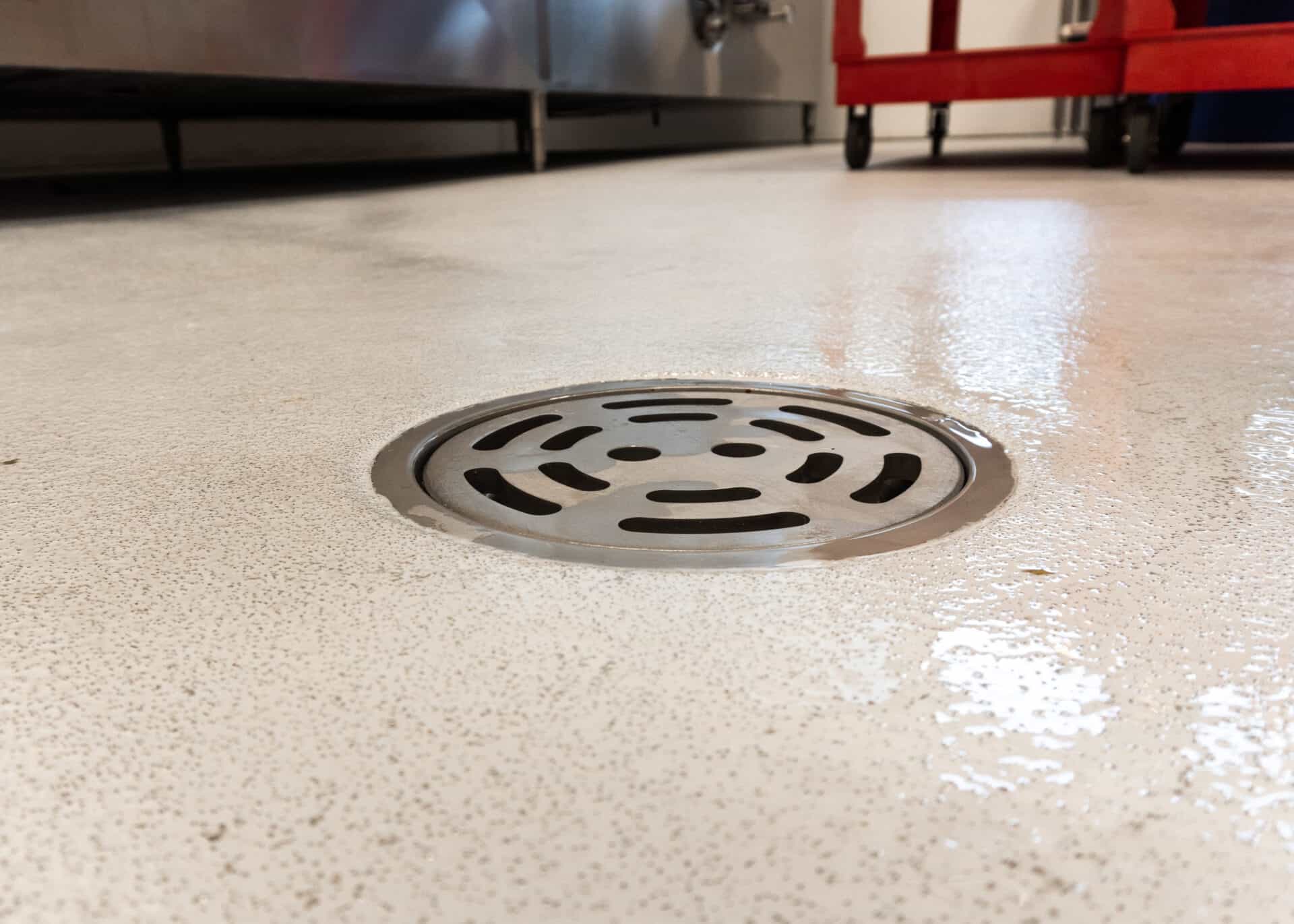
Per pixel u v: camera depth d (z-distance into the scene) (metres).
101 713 0.44
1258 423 0.80
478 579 0.56
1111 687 0.44
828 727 0.42
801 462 0.72
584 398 0.89
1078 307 1.26
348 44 3.11
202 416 0.89
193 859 0.35
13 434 0.85
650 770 0.39
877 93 3.71
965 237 1.93
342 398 0.93
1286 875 0.33
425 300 1.41
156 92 3.43
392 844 0.35
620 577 0.55
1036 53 3.28
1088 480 0.69
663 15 4.92
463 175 4.20
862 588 0.53
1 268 1.77
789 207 2.59
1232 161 3.98
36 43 2.36
